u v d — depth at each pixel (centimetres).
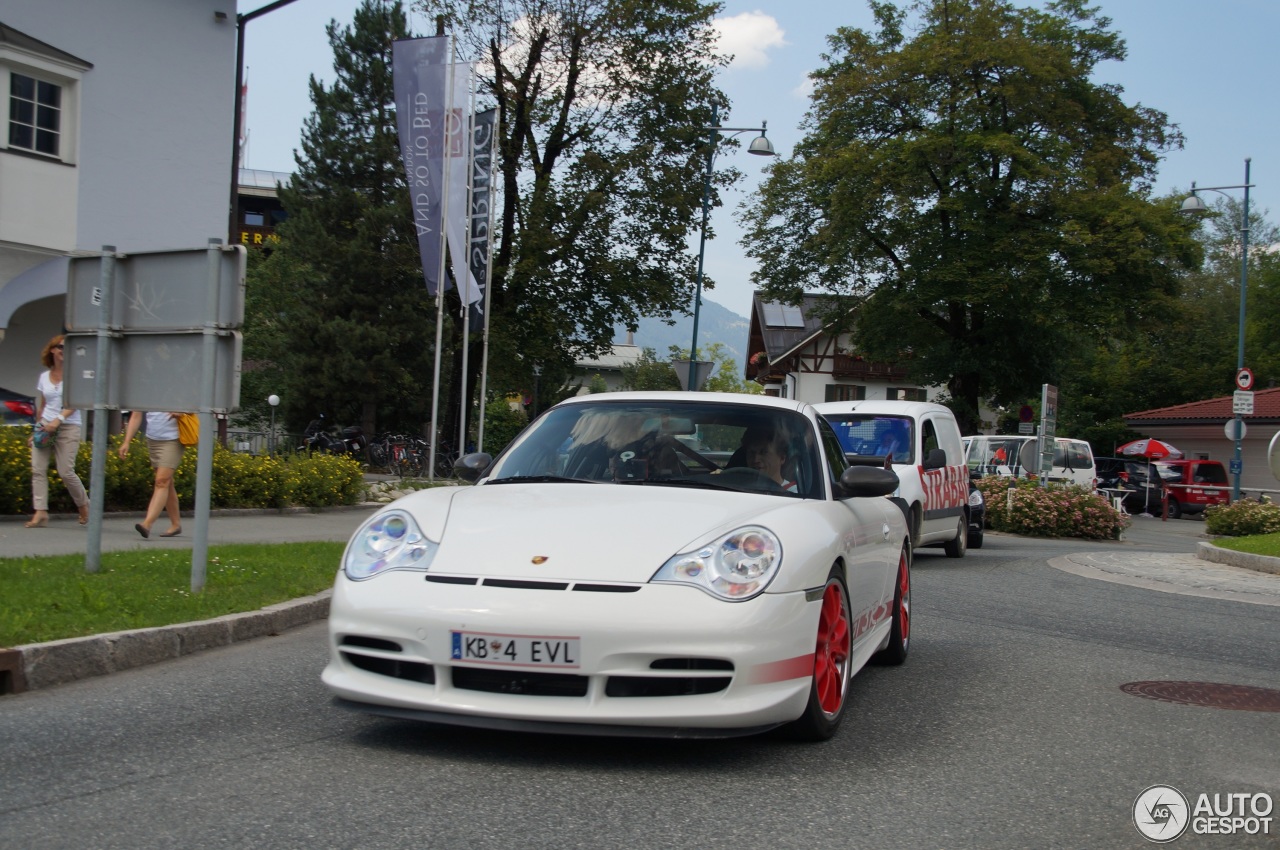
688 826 358
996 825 374
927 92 3747
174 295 778
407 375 3459
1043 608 972
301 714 495
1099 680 647
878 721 523
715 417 579
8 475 1225
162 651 613
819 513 493
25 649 536
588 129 3275
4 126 1736
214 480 1482
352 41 3722
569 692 409
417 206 2219
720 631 407
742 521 453
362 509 1706
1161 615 950
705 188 3044
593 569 421
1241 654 763
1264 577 1271
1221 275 6494
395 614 419
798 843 347
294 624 732
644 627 403
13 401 1523
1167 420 4697
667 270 3391
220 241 757
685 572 421
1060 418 5447
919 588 1099
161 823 347
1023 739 499
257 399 3662
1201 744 502
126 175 1903
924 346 4119
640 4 3117
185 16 1980
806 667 434
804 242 4150
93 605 659
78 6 1834
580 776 410
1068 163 3684
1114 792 420
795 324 7119
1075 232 3516
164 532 1166
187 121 1984
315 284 3531
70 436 1176
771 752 456
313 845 330
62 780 390
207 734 457
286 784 390
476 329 2262
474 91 2205
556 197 3159
